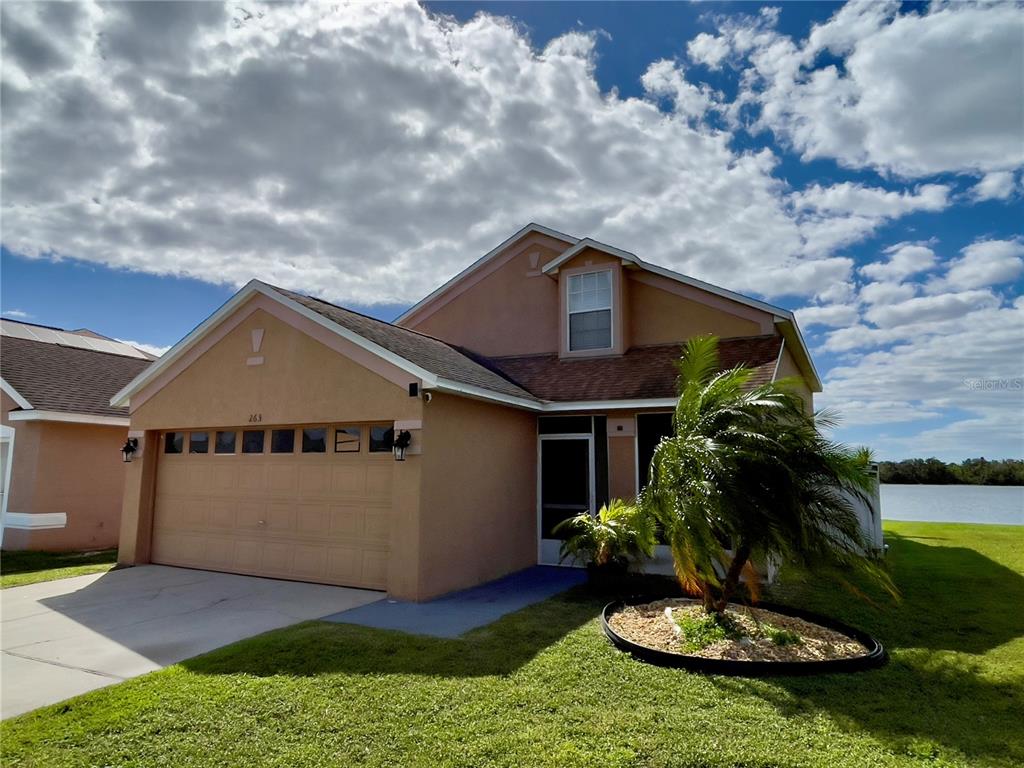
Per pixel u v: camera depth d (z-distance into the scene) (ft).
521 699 15.67
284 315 33.40
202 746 13.29
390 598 27.63
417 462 28.02
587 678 17.17
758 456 19.95
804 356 47.85
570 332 44.39
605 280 43.68
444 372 30.78
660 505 21.38
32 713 15.07
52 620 24.26
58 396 47.93
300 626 22.72
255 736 13.74
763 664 17.57
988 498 87.56
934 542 49.55
